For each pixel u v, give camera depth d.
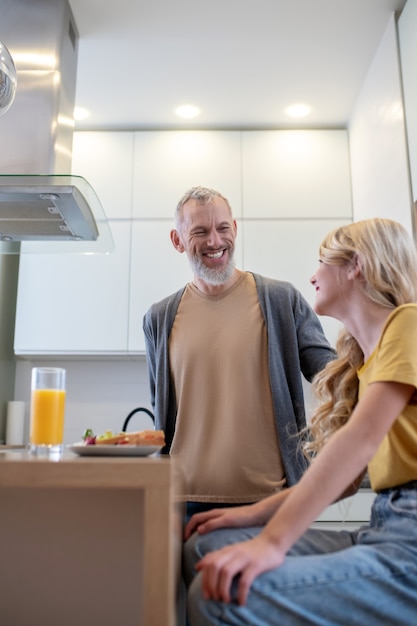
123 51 2.54
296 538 0.82
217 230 1.76
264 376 1.69
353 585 0.81
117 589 1.03
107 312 2.89
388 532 0.92
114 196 3.03
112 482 0.79
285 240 2.98
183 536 1.21
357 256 1.10
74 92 2.33
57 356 2.98
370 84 2.68
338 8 2.33
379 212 2.59
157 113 3.01
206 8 2.32
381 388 0.91
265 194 3.04
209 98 2.89
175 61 2.62
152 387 1.91
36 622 1.02
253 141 3.10
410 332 0.94
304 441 1.61
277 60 2.62
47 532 1.04
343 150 3.10
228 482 1.58
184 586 1.20
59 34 2.14
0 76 1.60
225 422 1.64
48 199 1.71
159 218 3.00
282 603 0.78
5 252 2.19
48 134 2.03
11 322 3.00
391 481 0.97
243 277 1.83
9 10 2.16
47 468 0.79
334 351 1.72
